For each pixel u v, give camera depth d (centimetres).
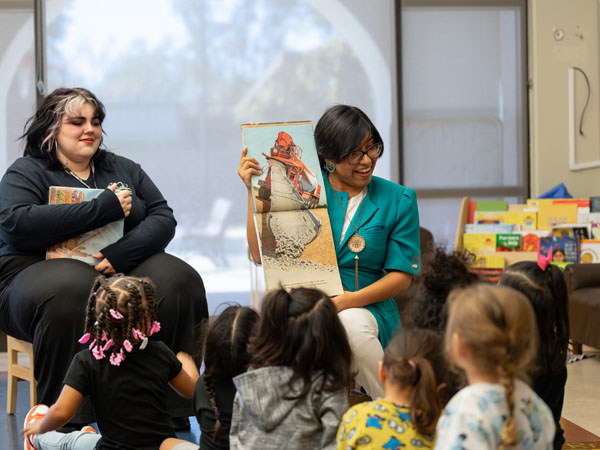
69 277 277
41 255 301
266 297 198
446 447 150
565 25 558
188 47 539
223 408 210
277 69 548
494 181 564
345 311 257
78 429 271
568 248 488
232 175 546
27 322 279
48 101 305
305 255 265
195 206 544
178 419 300
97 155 318
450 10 555
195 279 300
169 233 309
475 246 500
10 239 289
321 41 549
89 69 530
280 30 546
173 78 539
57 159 307
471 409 151
